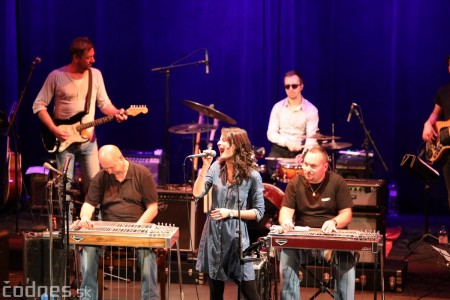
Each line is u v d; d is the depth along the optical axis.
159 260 7.07
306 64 11.89
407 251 9.48
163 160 11.36
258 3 11.85
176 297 7.88
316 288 8.08
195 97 12.23
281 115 10.50
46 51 12.17
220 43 12.09
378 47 11.80
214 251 6.42
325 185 6.94
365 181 8.30
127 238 6.38
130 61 12.27
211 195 6.58
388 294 7.91
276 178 9.79
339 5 11.84
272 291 7.58
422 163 8.87
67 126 8.91
